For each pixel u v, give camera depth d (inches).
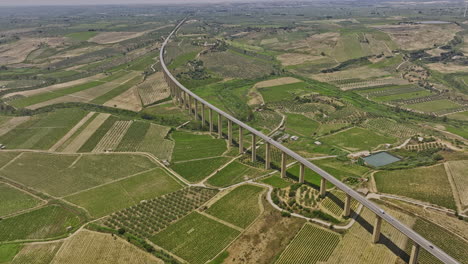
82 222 5639.8
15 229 5536.4
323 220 5388.8
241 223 5497.1
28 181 7027.6
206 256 4859.7
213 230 5378.9
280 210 5708.7
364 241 4899.1
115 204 6190.9
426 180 6387.8
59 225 5610.2
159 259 4776.1
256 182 6702.8
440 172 6619.1
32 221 5733.3
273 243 5004.9
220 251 4938.5
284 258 4712.1
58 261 4795.8
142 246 4995.1
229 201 6112.2
